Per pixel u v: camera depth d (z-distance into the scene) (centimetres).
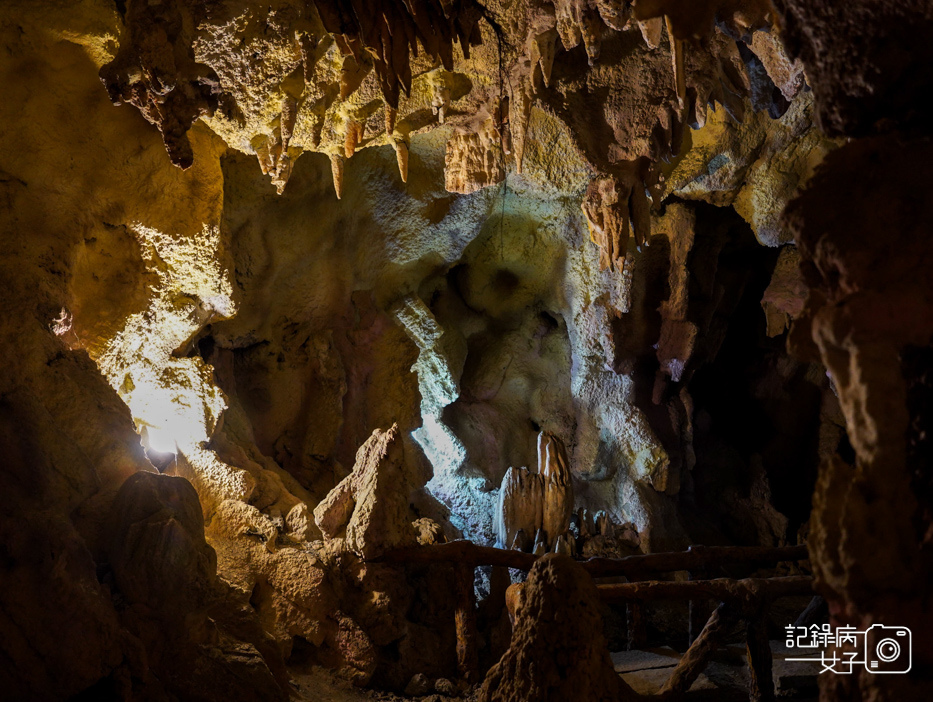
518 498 791
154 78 440
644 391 1002
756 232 834
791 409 1196
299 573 569
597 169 609
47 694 365
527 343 1023
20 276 475
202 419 618
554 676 315
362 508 588
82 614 381
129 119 530
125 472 502
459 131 632
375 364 855
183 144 459
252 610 529
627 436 960
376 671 572
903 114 170
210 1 478
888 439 150
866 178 166
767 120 762
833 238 165
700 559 573
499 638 609
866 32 170
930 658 146
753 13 474
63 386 479
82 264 540
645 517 937
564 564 332
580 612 323
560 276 954
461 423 995
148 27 437
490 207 877
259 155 589
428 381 902
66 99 499
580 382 974
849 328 155
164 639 426
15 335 461
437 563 639
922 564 151
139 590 425
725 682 516
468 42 514
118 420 511
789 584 455
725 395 1228
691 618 621
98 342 563
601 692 319
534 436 1023
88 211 529
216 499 600
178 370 615
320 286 785
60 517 405
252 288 722
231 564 564
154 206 567
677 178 788
